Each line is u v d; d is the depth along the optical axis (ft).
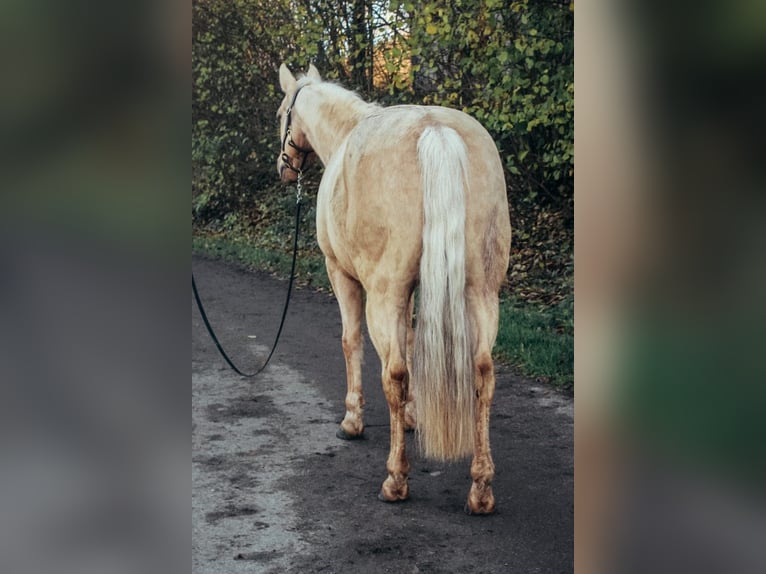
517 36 20.97
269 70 37.68
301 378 17.71
